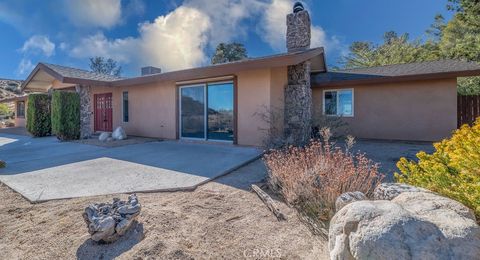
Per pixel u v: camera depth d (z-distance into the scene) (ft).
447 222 6.08
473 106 33.50
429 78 30.89
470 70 28.68
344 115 37.96
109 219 9.09
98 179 16.76
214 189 14.80
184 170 18.69
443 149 11.75
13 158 24.00
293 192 12.31
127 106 40.88
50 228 10.32
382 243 5.70
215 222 10.61
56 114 36.42
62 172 18.60
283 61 23.16
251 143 27.78
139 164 20.83
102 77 42.78
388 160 21.71
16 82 131.95
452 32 55.42
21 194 14.20
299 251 8.63
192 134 33.22
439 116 32.09
